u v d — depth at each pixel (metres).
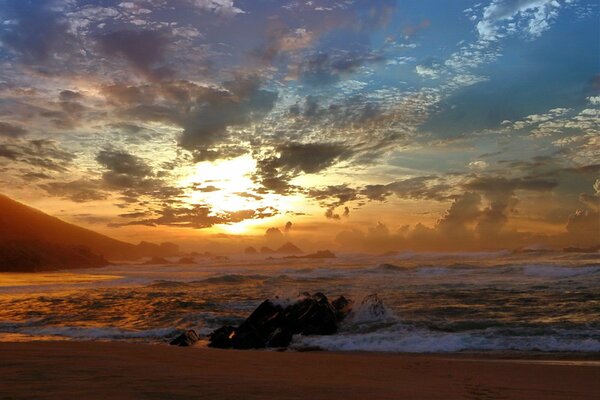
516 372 8.50
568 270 32.34
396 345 12.59
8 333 15.56
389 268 43.19
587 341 12.13
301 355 10.27
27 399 4.68
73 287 34.31
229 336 13.75
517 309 17.64
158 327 16.69
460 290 24.52
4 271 69.00
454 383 7.20
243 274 45.41
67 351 8.86
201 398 4.93
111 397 4.80
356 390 5.95
